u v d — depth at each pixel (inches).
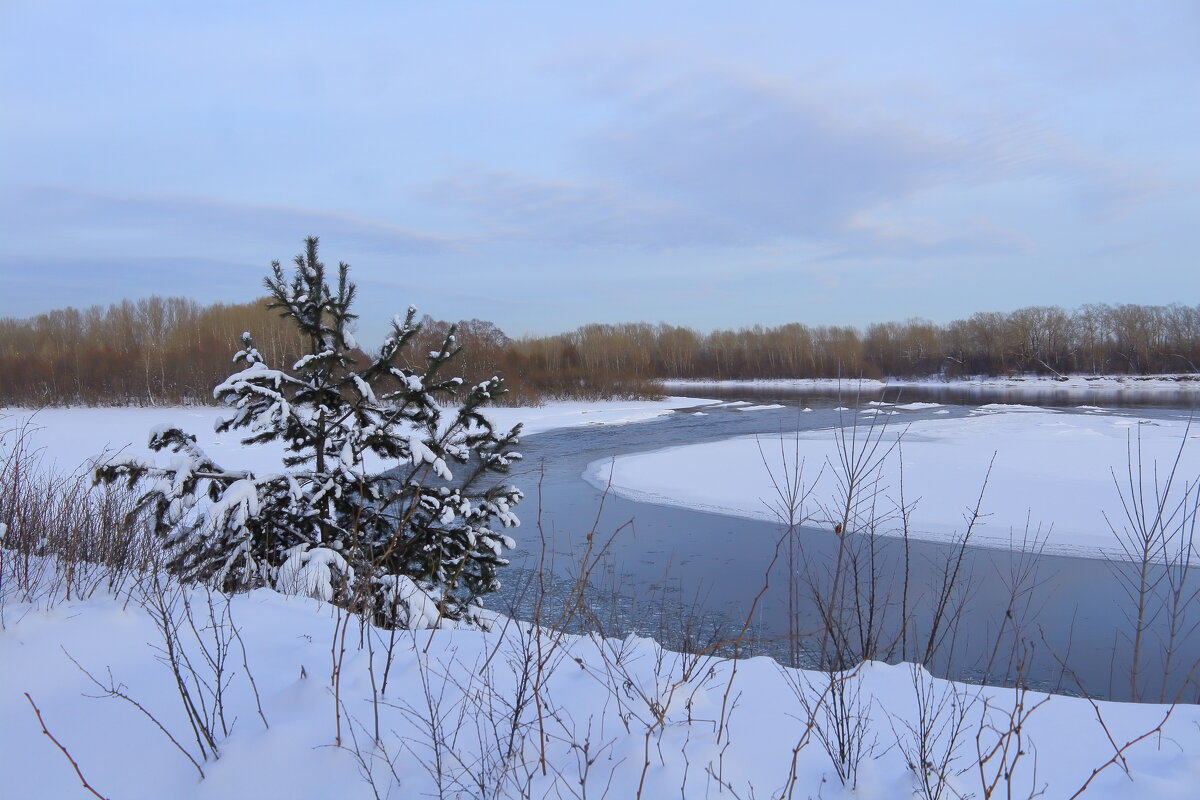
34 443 799.7
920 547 406.3
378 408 216.2
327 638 137.9
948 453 708.0
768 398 2022.6
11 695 106.6
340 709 102.0
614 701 111.9
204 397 1781.5
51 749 92.8
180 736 96.7
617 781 86.6
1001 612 296.7
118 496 217.9
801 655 236.2
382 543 201.8
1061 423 941.2
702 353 3467.0
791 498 175.6
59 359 1975.9
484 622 195.3
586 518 506.9
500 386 220.8
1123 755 102.3
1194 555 378.6
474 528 221.5
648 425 1238.9
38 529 200.4
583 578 140.6
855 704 120.2
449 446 217.6
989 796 83.0
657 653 139.3
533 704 110.1
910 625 274.7
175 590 166.1
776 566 373.4
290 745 90.4
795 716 112.0
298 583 178.9
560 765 91.4
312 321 211.5
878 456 702.5
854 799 84.7
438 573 205.8
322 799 82.0
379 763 88.4
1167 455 645.9
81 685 111.6
